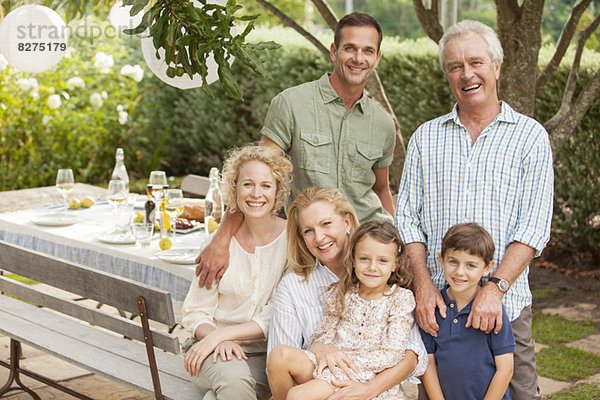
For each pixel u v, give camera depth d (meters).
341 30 3.06
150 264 3.48
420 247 2.72
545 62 5.71
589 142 5.51
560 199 5.89
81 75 8.29
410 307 2.54
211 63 3.09
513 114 2.62
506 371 2.48
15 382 3.78
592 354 4.19
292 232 2.70
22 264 3.34
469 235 2.45
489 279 2.52
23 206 4.86
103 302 2.95
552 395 3.67
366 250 2.47
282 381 2.48
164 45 2.62
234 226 2.85
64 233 3.96
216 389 2.57
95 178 8.70
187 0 2.58
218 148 8.56
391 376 2.45
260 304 2.82
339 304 2.56
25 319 3.41
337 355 2.45
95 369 2.87
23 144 7.80
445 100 6.43
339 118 3.19
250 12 13.83
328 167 3.21
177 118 8.90
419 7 4.38
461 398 2.55
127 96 8.79
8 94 7.52
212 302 2.86
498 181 2.59
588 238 5.67
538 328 4.64
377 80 4.19
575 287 5.41
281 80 7.75
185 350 2.86
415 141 2.78
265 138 3.25
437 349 2.58
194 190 5.21
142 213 4.24
